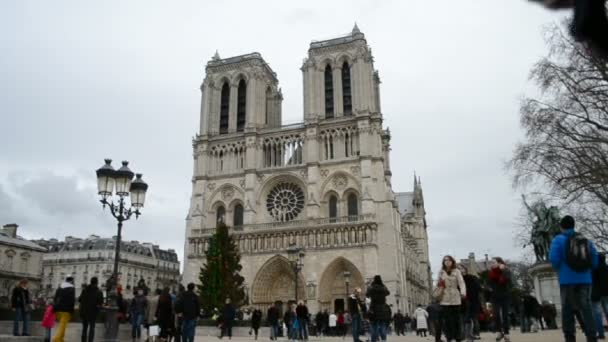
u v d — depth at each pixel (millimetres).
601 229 50188
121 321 39031
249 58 121188
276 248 103188
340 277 99562
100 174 34688
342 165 106688
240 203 112875
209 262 85250
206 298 81062
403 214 171250
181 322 32062
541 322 52750
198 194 113312
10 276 120125
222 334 52219
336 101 112312
